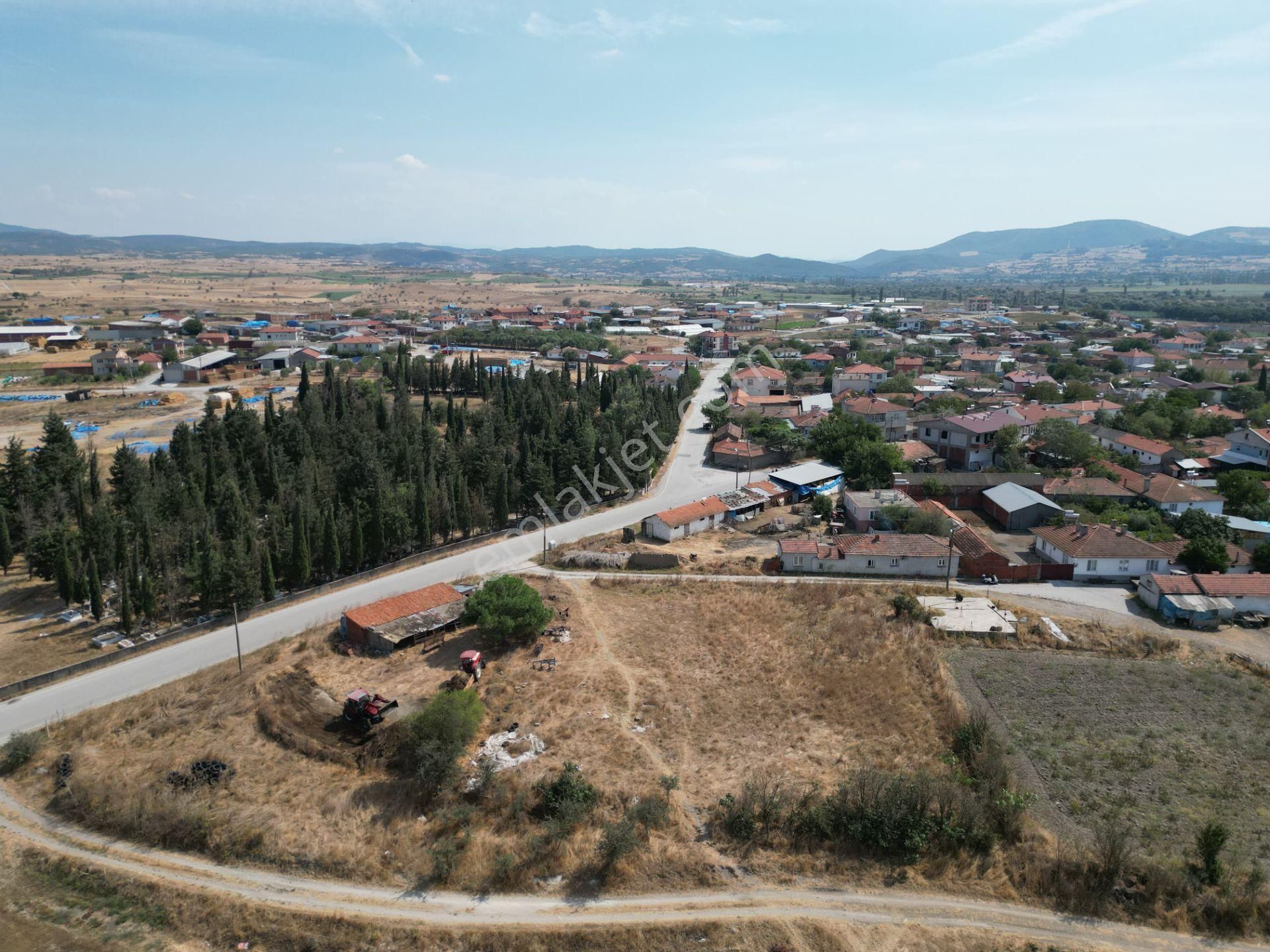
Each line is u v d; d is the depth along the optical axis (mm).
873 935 40500
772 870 44750
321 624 74125
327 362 198250
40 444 133375
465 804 49500
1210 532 88188
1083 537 84375
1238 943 40094
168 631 72562
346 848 46500
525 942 40531
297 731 56969
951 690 61562
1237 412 154500
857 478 116625
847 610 75625
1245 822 47375
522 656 67625
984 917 41656
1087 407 159250
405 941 40906
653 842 46438
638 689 62688
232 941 41656
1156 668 65062
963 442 125438
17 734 56219
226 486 92625
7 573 86750
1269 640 69062
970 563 83062
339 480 101688
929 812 47562
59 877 45562
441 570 88000
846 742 55750
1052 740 55531
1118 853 42844
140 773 53031
